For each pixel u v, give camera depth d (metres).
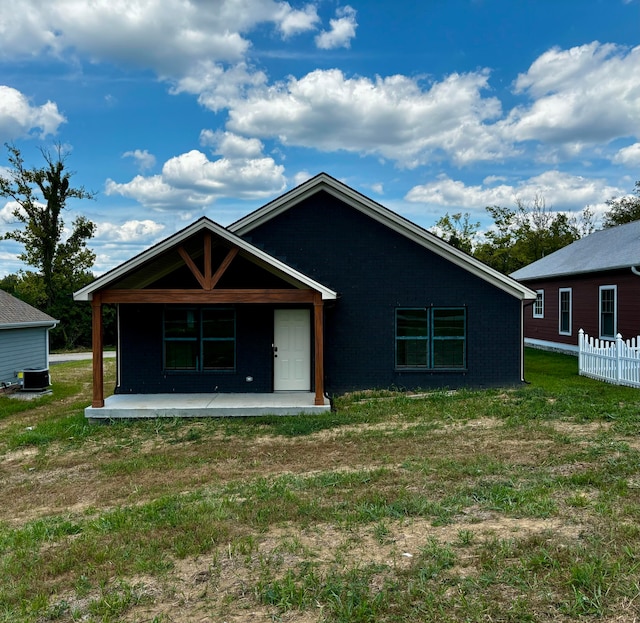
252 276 13.15
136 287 12.73
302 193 13.44
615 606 3.55
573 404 10.81
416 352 13.62
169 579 4.30
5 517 6.34
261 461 8.09
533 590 3.78
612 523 4.85
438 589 3.87
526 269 26.78
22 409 14.12
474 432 9.05
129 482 7.41
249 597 3.95
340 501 5.93
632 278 16.67
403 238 13.56
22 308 19.02
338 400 12.73
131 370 13.04
